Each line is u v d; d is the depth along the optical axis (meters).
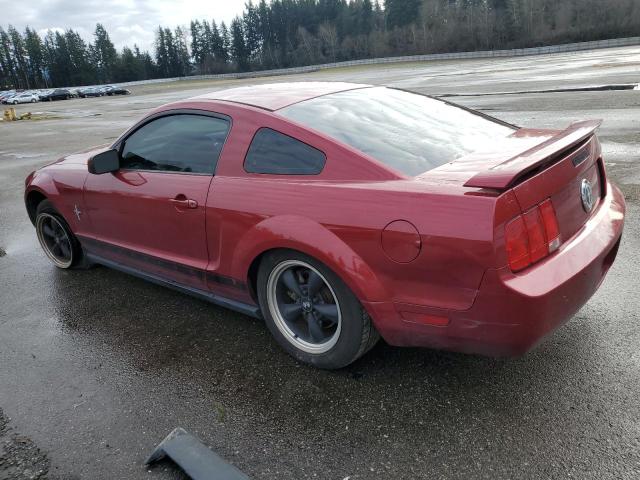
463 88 18.69
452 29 89.19
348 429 2.34
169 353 3.12
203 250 3.13
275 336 2.96
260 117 2.87
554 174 2.23
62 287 4.29
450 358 2.78
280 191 2.65
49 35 120.00
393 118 3.01
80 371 3.01
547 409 2.34
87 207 3.97
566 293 2.17
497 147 2.73
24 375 3.01
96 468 2.24
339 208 2.41
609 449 2.09
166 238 3.36
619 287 3.37
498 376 2.59
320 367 2.78
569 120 9.27
